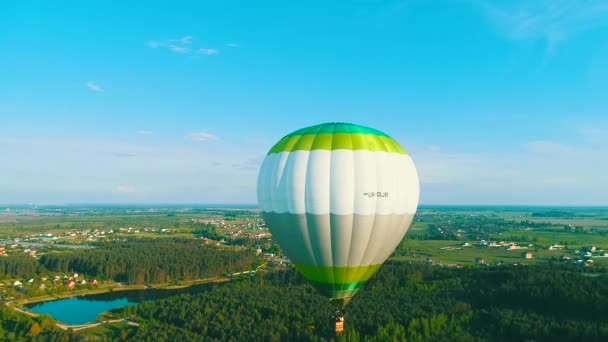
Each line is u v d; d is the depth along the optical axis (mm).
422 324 79312
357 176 39781
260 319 87875
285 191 40906
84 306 118562
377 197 40000
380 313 87062
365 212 39656
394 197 41125
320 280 42750
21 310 112750
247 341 75750
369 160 40594
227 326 82625
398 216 41844
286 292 107625
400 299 100688
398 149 43750
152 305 103812
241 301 98250
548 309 91375
